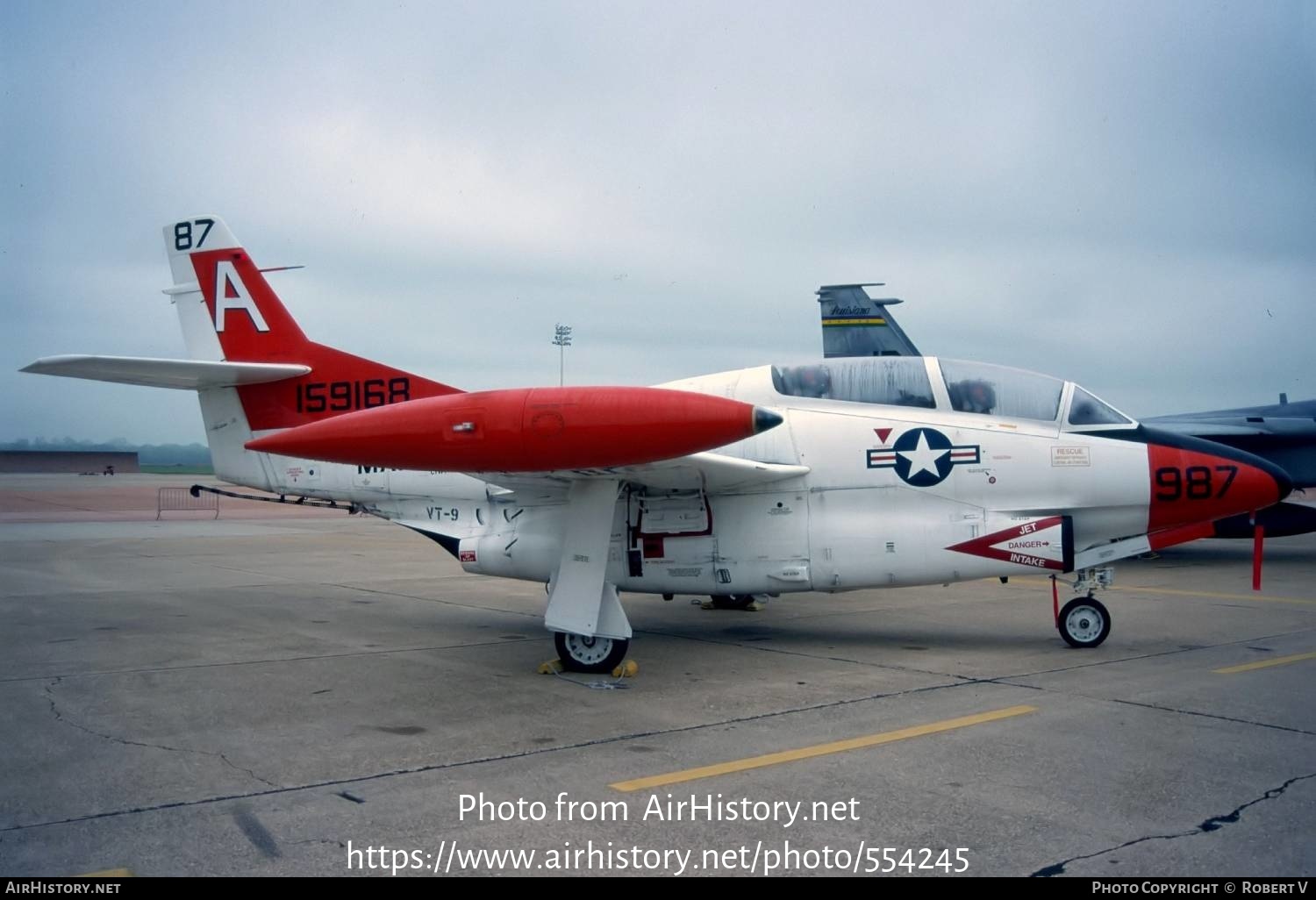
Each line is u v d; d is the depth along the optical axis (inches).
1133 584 540.7
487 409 273.1
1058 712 246.1
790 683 284.5
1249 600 467.2
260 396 406.0
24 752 214.7
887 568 324.5
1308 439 701.3
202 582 568.1
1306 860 153.7
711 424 256.8
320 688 281.4
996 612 430.9
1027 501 322.0
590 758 209.5
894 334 861.2
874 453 328.2
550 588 348.5
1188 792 184.9
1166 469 317.4
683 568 336.2
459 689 279.1
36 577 583.8
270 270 413.1
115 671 305.7
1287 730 227.9
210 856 156.1
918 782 191.2
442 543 380.2
